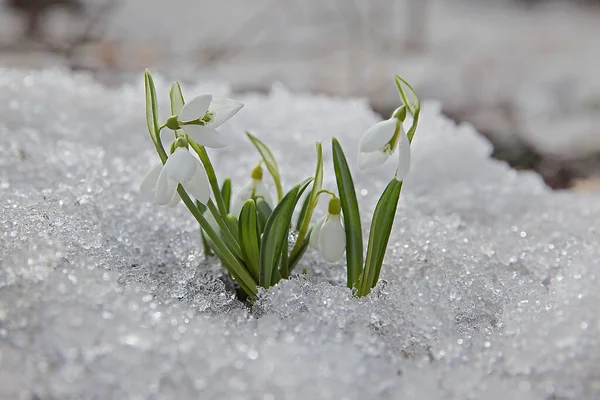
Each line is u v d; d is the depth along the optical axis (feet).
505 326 1.54
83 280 1.47
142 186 1.49
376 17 6.18
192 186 1.47
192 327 1.45
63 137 2.00
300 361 1.38
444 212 1.91
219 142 1.44
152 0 6.83
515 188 2.01
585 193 2.16
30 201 1.63
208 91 2.32
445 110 3.98
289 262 1.65
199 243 1.73
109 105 2.20
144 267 1.67
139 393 1.33
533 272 1.71
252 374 1.36
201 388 1.34
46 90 2.16
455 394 1.39
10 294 1.43
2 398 1.32
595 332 1.45
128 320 1.42
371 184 1.95
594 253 1.66
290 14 6.39
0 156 1.80
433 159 2.05
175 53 4.96
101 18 5.29
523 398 1.39
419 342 1.53
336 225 1.55
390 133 1.43
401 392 1.39
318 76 4.56
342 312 1.53
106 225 1.71
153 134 1.48
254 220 1.56
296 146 2.11
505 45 6.15
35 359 1.36
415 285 1.60
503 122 3.78
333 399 1.34
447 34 6.44
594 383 1.41
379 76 4.60
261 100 2.36
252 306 1.63
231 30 5.94
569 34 6.81
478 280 1.64
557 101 4.35
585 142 3.48
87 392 1.33
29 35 4.59
